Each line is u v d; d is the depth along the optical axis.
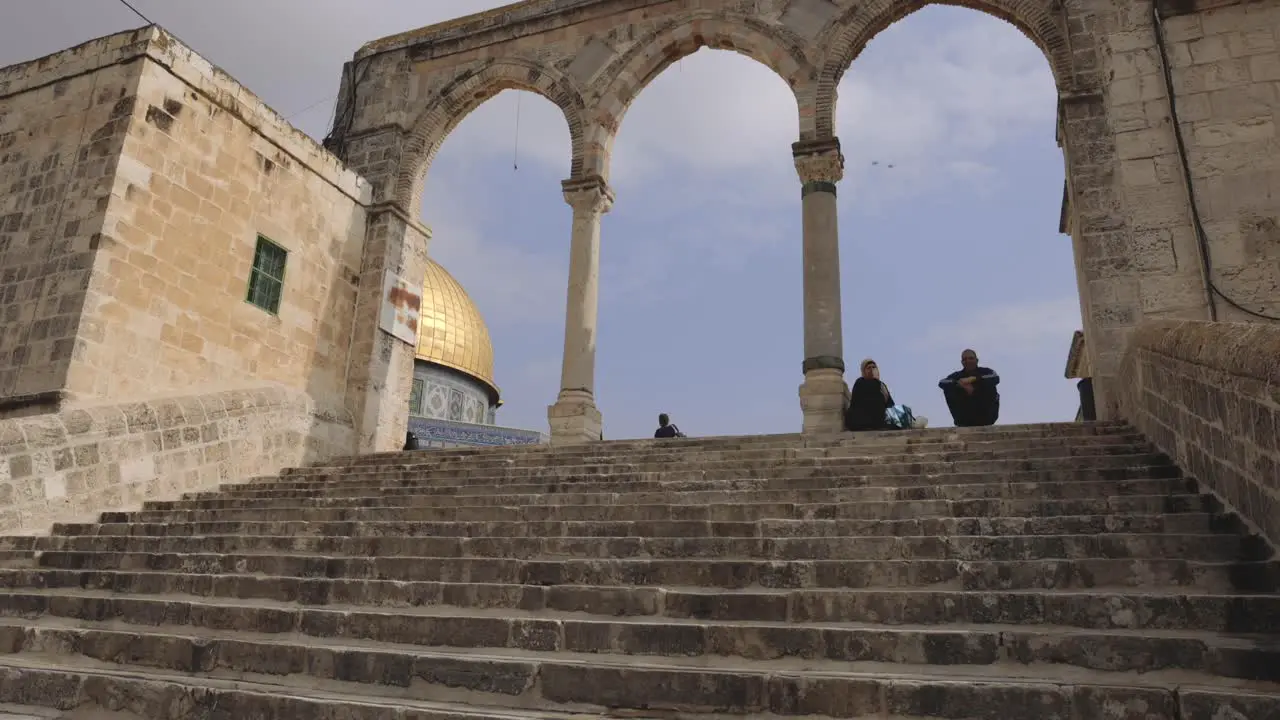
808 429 13.35
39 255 12.09
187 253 13.09
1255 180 9.77
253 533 8.80
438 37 18.72
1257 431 5.34
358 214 17.20
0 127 13.32
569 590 5.77
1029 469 7.92
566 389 15.27
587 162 16.66
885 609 5.05
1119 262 12.20
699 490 8.40
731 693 4.32
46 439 10.33
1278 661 3.93
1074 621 4.73
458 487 9.59
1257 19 10.35
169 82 13.03
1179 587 5.04
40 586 7.77
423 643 5.50
